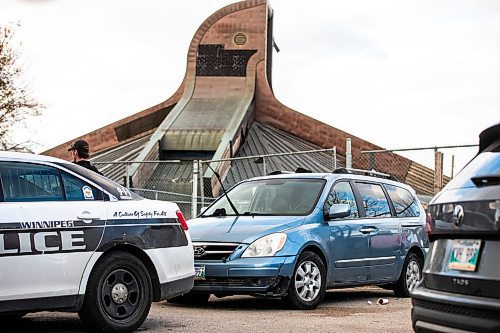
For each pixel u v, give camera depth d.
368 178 11.54
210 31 60.91
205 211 11.12
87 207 7.34
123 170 46.53
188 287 8.20
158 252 7.84
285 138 57.88
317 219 10.09
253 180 11.31
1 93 33.19
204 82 60.25
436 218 5.13
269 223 9.82
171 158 53.12
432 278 5.07
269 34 65.44
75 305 7.14
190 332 7.65
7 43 33.22
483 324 4.52
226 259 9.47
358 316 9.13
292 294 9.55
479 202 4.70
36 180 7.17
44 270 6.91
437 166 15.96
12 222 6.78
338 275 10.23
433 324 4.94
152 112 59.75
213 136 52.34
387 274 11.21
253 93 59.53
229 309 9.80
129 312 7.54
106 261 7.37
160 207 8.04
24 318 8.77
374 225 10.98
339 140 57.28
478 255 4.67
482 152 5.16
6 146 33.31
